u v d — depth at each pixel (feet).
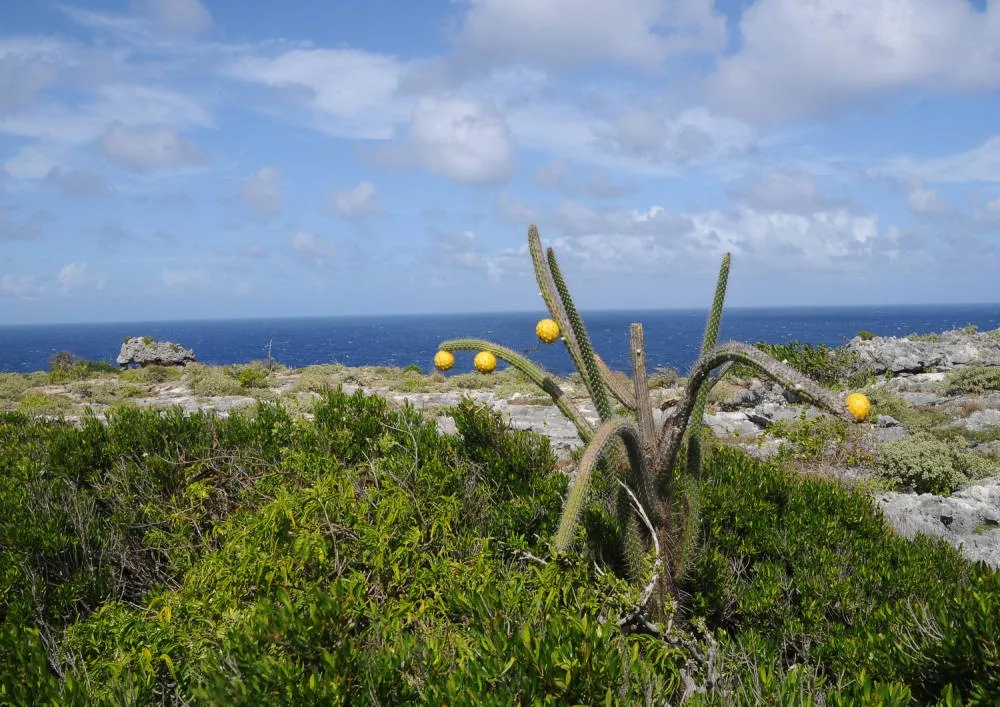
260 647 5.84
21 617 8.89
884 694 5.49
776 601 9.90
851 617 9.65
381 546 7.71
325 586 7.31
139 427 14.32
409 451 12.95
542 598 7.10
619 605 7.38
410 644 6.13
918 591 10.03
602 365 9.53
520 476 12.96
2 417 18.02
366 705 5.39
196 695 5.75
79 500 12.12
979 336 57.72
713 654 7.12
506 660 5.63
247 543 7.74
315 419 14.52
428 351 290.15
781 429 26.37
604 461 8.65
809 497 13.24
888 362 48.19
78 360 81.10
